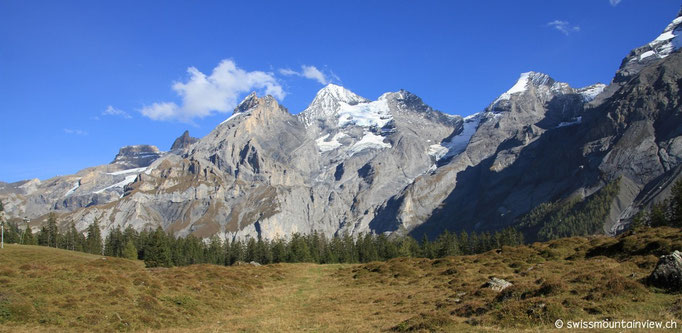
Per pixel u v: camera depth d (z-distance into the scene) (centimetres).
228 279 6562
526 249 7744
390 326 3647
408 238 18900
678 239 5425
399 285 6266
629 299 3297
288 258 15712
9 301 3888
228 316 4709
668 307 3028
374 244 17812
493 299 3994
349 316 4366
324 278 7675
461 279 5828
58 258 9550
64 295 4306
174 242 17175
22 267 5250
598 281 4059
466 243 16650
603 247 6269
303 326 4006
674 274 3431
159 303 4591
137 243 17738
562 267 5647
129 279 5159
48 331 3553
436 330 3250
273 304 5422
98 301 4284
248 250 16912
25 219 12762
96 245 18275
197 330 3934
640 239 5938
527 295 3831
